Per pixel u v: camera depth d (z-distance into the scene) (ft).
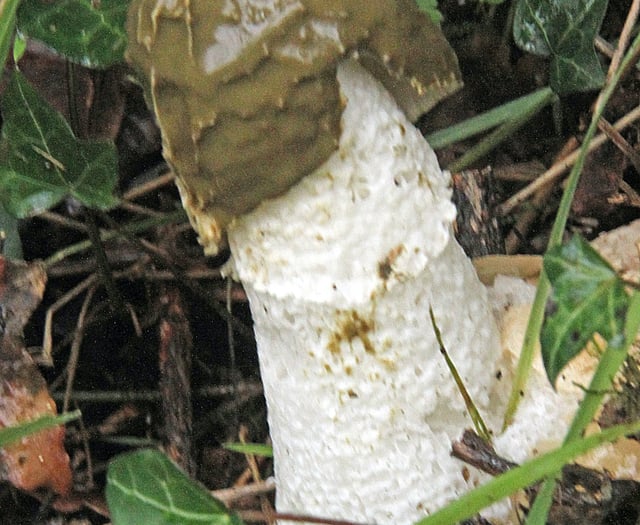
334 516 0.92
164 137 0.84
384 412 0.89
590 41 1.01
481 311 0.91
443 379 0.89
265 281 0.87
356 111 0.84
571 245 0.86
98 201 0.99
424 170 0.87
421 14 0.85
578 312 0.85
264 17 0.81
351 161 0.85
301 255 0.86
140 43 0.83
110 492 0.87
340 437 0.90
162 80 0.82
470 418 0.91
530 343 0.89
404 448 0.90
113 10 0.98
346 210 0.85
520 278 0.96
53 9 0.97
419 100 0.88
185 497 0.86
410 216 0.86
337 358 0.88
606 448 0.89
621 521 0.93
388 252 0.86
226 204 0.85
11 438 0.87
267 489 1.01
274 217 0.86
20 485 0.99
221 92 0.82
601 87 1.02
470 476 0.91
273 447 0.94
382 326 0.87
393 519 0.91
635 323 0.84
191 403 1.06
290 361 0.90
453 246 0.89
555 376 0.86
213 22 0.81
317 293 0.86
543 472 0.84
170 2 0.82
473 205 1.02
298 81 0.82
